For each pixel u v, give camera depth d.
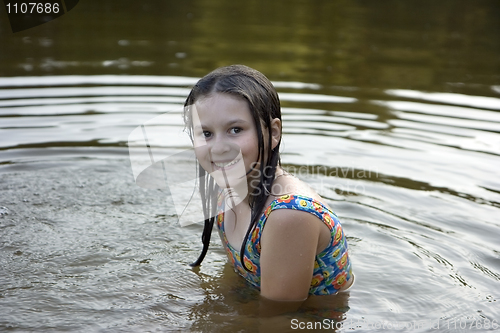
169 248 2.74
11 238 2.75
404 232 2.91
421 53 7.60
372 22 9.88
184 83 5.49
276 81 5.87
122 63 6.27
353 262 2.60
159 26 8.62
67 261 2.56
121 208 3.18
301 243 2.02
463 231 2.93
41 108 4.68
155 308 2.19
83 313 2.14
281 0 11.90
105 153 3.92
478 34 9.11
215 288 2.36
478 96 5.51
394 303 2.24
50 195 3.29
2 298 2.22
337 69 6.54
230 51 7.21
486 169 3.75
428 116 4.84
